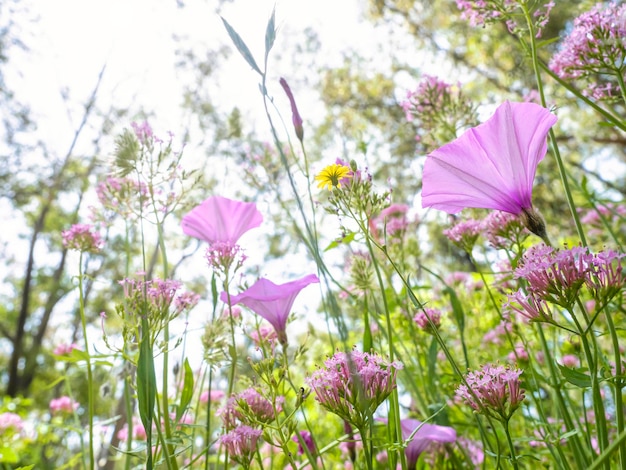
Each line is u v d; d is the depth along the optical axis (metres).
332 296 0.12
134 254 0.25
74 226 0.21
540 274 0.11
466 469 0.21
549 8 0.16
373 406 0.12
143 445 0.15
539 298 0.11
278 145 0.13
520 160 0.13
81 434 0.21
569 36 0.17
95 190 0.21
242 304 0.17
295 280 0.17
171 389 0.22
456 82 0.24
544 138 0.13
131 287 0.16
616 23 0.16
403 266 0.25
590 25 0.16
